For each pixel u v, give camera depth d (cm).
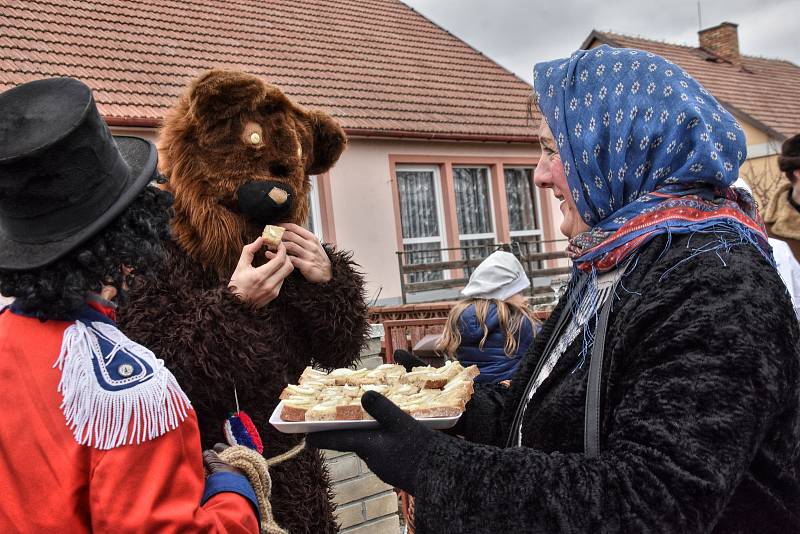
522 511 108
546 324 158
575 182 139
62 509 118
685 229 122
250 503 142
